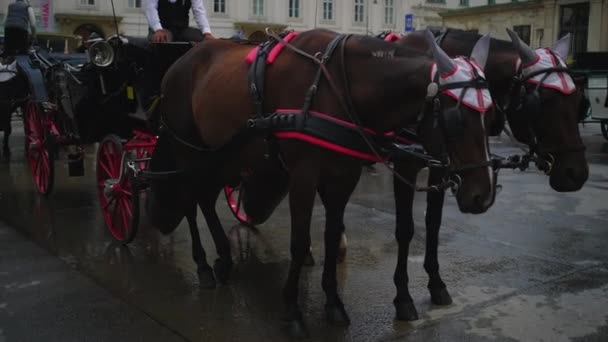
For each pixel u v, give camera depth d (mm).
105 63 5531
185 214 4887
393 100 3496
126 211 5645
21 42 7996
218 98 4199
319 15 31609
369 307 4305
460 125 3125
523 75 4047
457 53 4387
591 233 6227
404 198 4070
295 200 3680
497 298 4465
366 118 3609
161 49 5441
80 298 4430
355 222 6711
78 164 7074
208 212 4938
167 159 5027
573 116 3945
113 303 4344
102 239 5938
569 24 24312
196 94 4504
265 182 5305
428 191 3879
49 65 7488
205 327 3953
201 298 4461
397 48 3596
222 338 3791
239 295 4527
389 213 7137
